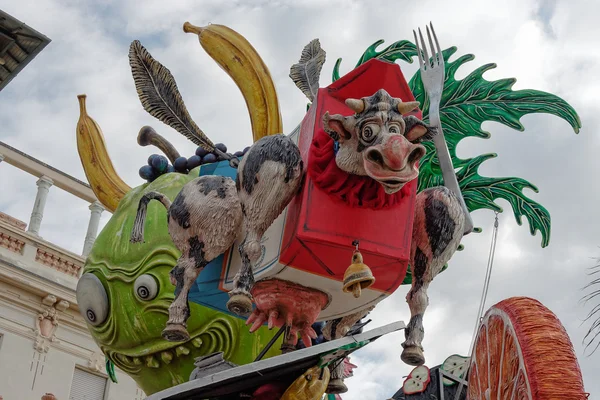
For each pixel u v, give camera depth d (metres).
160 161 14.62
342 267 9.41
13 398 20.91
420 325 9.33
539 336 8.52
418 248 9.47
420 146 8.50
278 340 13.53
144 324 13.83
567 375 8.20
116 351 14.27
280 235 9.51
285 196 9.16
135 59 10.93
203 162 14.33
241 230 9.73
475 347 9.85
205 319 13.56
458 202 9.55
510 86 12.16
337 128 8.80
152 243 14.05
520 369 8.53
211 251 9.67
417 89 12.36
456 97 12.29
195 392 9.16
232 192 9.73
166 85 10.92
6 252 22.09
